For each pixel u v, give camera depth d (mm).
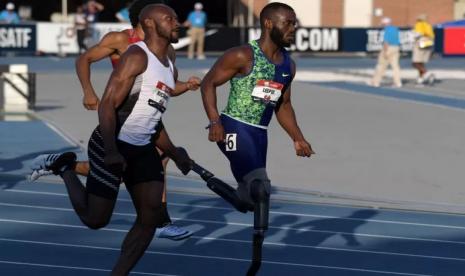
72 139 38531
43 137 39656
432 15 123562
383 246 22344
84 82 20688
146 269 19500
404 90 67812
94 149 16750
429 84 73188
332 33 111000
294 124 18984
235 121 18141
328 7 121812
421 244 22719
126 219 24203
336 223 24797
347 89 67375
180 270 19500
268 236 22969
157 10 16500
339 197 28375
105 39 20641
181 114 48938
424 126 45531
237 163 18141
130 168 16719
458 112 52500
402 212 26641
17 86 49812
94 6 102312
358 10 122312
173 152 17344
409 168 33656
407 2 123000
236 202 17438
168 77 16734
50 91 61688
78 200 17250
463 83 75062
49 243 21469
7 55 101688
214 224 24016
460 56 111375
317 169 33125
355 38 111625
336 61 103188
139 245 16828
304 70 87375
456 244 22812
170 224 22109
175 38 16609
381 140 40375
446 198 28625
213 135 18016
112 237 22156
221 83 18156
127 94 16406
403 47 111625
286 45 17922
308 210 26469
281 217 25359
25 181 29484
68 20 112062
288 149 37344
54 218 24156
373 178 31641
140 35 20578
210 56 106688
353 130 43469
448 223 25312
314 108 53094
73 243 21516
